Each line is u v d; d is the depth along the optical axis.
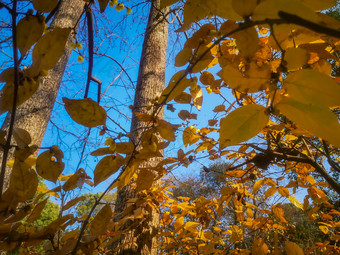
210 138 1.35
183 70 0.55
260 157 1.38
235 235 1.64
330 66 0.63
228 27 0.56
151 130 0.67
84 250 0.67
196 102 0.81
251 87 0.44
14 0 0.44
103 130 0.64
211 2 0.38
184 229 1.71
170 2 0.52
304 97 0.39
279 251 1.36
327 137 0.37
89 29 1.34
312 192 1.53
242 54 0.45
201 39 0.55
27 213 0.58
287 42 0.50
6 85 0.47
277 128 1.11
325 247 1.71
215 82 0.88
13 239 0.58
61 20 3.28
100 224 0.66
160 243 2.12
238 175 1.63
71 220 0.70
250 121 0.44
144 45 3.13
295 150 1.47
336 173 3.82
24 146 0.54
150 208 1.72
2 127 2.61
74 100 0.56
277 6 0.35
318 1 0.41
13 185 0.54
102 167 0.66
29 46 0.46
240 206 1.66
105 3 0.54
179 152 1.12
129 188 1.95
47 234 0.64
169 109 1.03
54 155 0.60
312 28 0.27
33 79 0.47
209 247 1.55
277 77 0.42
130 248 1.76
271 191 1.48
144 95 2.69
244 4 0.37
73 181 0.70
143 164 1.93
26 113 2.67
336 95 0.37
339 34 0.26
